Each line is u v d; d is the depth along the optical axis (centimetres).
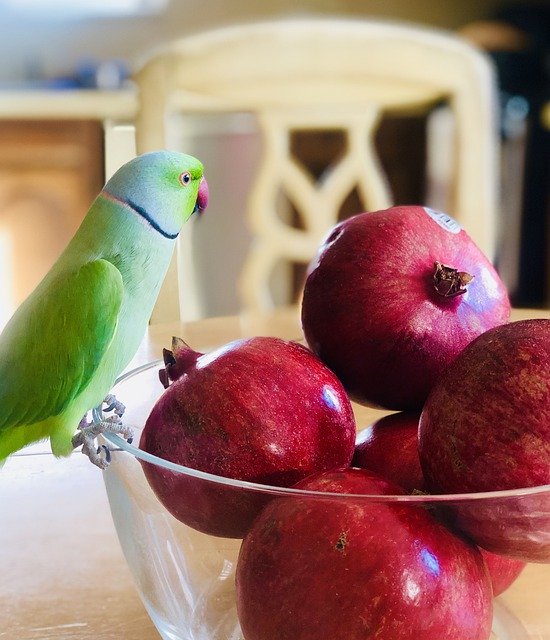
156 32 252
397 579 31
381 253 44
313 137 223
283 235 125
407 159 230
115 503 39
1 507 56
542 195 241
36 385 47
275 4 253
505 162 239
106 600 47
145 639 44
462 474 34
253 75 116
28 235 215
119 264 47
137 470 36
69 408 49
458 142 119
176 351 40
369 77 119
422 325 43
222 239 228
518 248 246
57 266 48
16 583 49
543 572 36
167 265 50
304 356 40
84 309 46
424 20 256
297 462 37
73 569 50
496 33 241
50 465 62
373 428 45
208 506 34
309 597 31
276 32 116
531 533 31
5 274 217
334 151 224
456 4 256
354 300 43
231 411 37
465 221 120
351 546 31
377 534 31
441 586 31
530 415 33
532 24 250
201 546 36
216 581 36
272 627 32
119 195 47
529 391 33
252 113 118
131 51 252
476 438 34
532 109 238
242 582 33
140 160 48
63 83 232
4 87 227
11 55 247
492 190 120
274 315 89
